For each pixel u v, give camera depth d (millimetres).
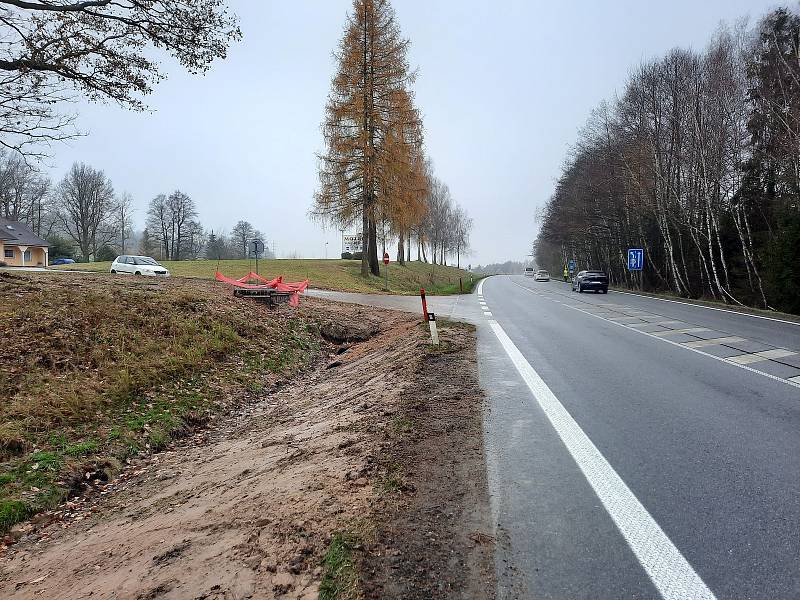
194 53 11445
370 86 30578
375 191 30875
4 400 7309
